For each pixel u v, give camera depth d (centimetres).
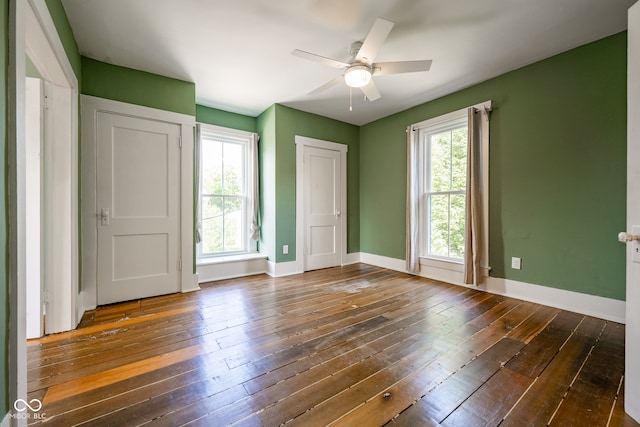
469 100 333
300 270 416
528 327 223
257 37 241
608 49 237
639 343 125
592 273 246
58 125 218
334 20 219
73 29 224
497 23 221
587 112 247
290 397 142
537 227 279
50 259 215
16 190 111
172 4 200
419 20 218
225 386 150
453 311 259
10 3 110
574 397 142
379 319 241
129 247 287
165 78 306
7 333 108
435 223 380
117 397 141
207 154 397
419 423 125
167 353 184
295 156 412
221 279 373
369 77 234
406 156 411
